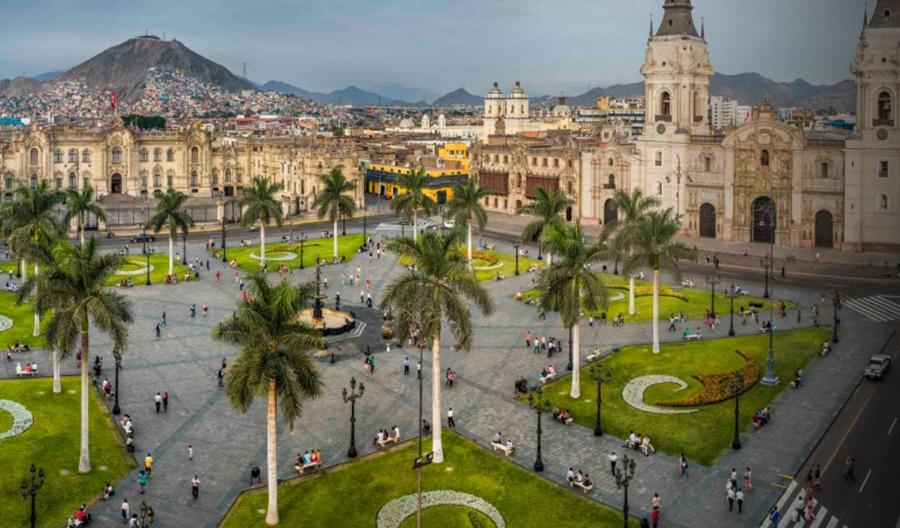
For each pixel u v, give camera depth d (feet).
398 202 504.84
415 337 349.41
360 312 404.36
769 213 562.66
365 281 472.44
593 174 655.35
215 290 446.19
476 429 263.70
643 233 331.98
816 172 541.75
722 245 566.36
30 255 313.32
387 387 300.20
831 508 209.36
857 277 469.16
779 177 555.28
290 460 240.53
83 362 230.68
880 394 287.89
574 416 273.54
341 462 238.89
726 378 299.79
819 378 304.30
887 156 515.91
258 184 501.56
